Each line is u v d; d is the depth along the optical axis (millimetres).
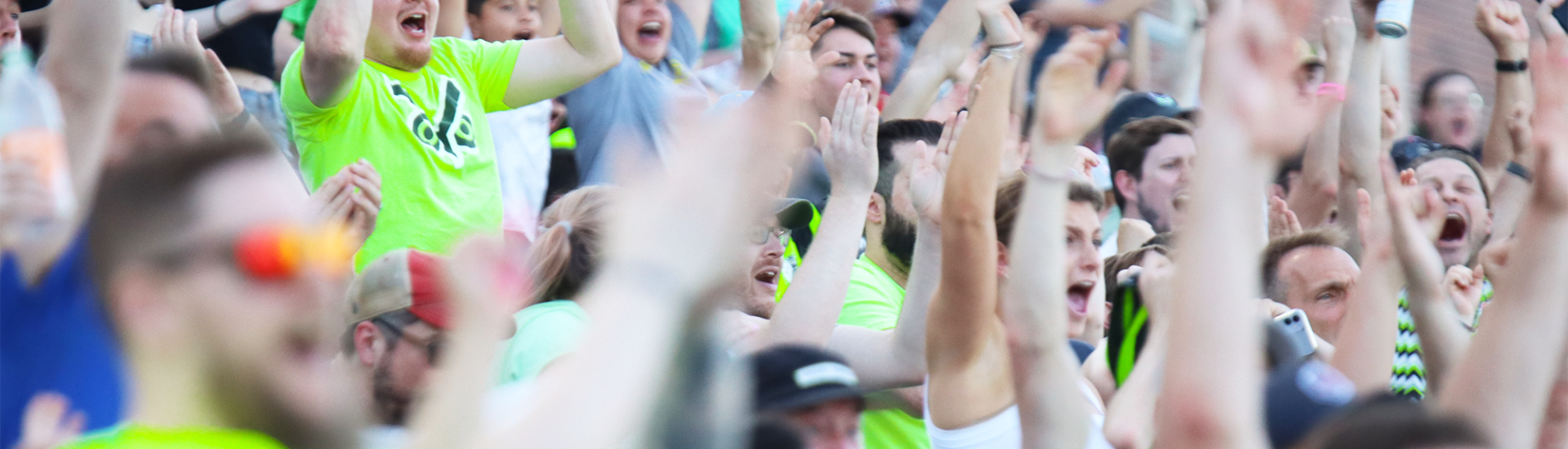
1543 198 4145
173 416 2070
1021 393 4469
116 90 3596
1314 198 10125
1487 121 16719
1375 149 10039
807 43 7918
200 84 4598
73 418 2912
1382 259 6168
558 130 9109
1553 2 11383
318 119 6832
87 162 3457
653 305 1957
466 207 7277
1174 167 9547
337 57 6543
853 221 5965
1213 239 2729
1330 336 7426
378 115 7020
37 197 2992
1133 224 9172
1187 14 13539
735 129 2016
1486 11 11430
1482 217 9805
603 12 7895
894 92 10148
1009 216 5871
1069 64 4305
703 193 1995
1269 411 4277
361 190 5711
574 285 4777
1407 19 9734
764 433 3861
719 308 2133
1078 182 6781
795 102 2043
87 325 2936
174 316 2076
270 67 7828
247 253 2061
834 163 6074
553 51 7863
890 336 5738
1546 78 4121
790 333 5641
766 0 9859
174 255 2070
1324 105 2768
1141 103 11383
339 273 2160
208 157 2127
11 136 3016
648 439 2162
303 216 2172
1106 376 6156
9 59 3473
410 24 7152
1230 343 2713
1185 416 2725
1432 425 3504
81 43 3504
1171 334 2787
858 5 10922
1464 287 7785
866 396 4859
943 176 5824
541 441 1911
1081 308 6730
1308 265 7469
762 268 6391
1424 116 13219
